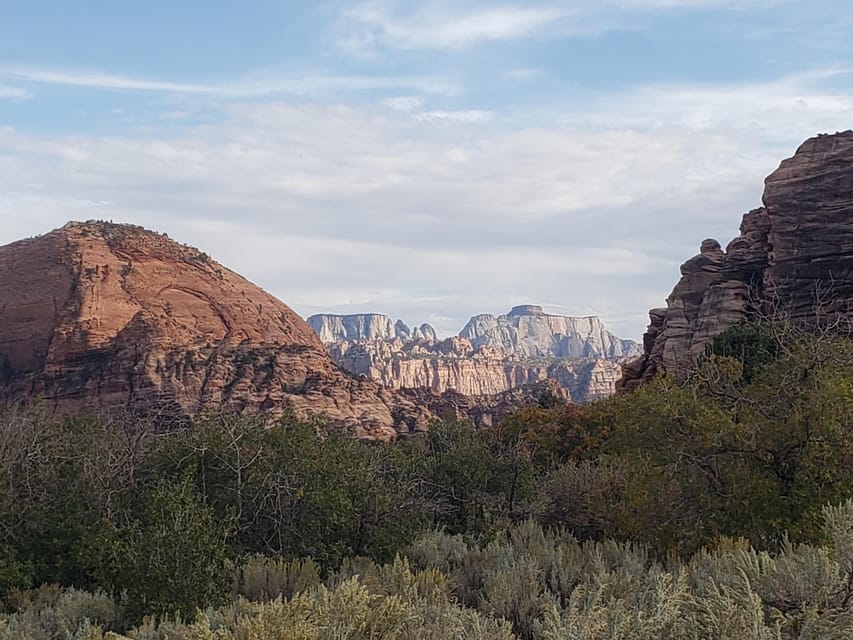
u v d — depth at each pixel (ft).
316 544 62.64
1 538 61.26
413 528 68.90
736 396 60.64
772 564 28.35
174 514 50.55
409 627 25.99
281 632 24.29
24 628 39.06
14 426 70.69
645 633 21.85
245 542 63.82
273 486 63.87
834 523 27.20
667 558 46.73
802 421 51.21
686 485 55.31
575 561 42.39
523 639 30.58
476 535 74.43
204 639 27.04
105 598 46.62
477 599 38.22
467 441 102.42
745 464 53.52
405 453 97.45
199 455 67.51
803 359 58.39
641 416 60.03
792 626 23.66
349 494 67.05
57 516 63.21
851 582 24.54
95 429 78.07
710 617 21.45
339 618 25.59
